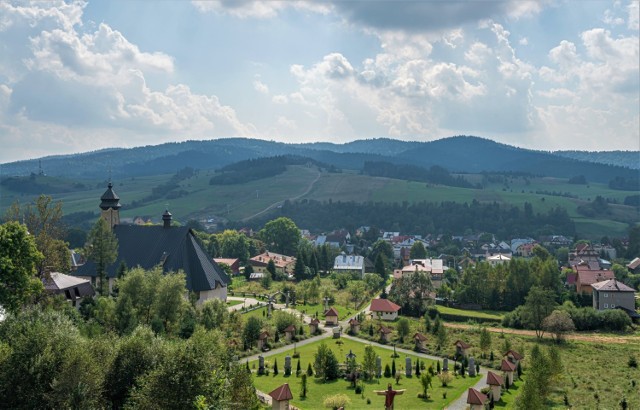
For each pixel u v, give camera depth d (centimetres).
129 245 15338
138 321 9731
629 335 13988
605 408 7994
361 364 9419
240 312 13675
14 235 8788
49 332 6112
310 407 7619
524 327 14575
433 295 18100
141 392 5481
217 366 6088
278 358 10150
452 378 9138
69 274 15062
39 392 5622
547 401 8275
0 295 8362
